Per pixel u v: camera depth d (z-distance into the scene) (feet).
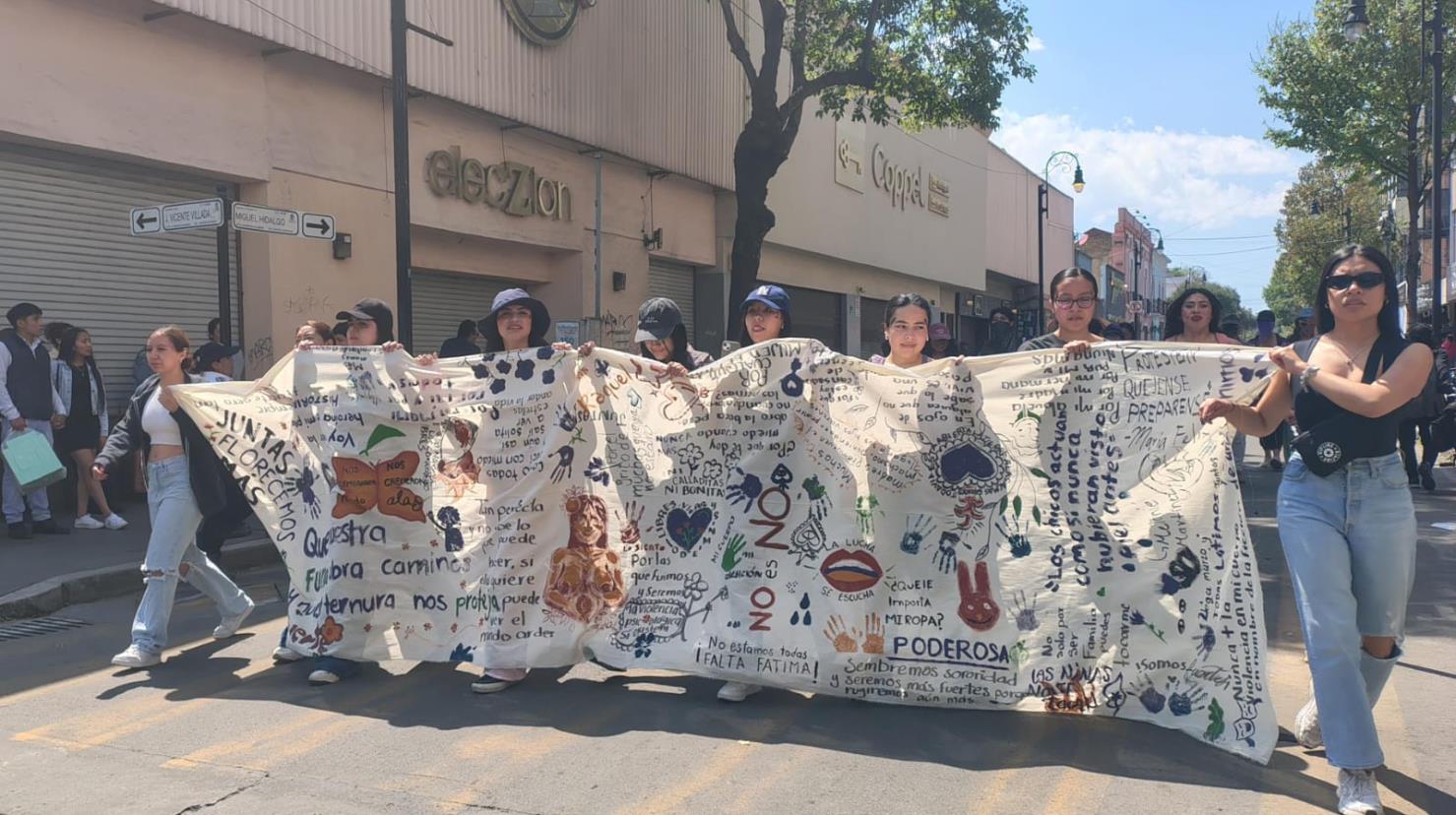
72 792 12.24
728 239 66.23
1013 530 14.57
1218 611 13.34
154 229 28.43
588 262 54.13
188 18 32.78
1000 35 53.21
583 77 51.11
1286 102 77.66
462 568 16.81
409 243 32.65
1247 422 12.86
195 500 17.90
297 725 14.49
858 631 14.89
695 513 16.14
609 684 16.25
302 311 38.37
